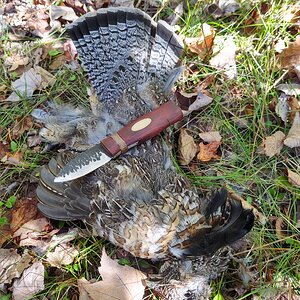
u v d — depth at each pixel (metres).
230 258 0.48
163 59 0.53
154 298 0.47
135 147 0.49
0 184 0.53
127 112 0.52
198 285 0.45
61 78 0.57
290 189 0.51
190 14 0.59
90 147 0.50
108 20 0.52
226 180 0.52
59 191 0.49
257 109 0.54
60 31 0.61
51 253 0.49
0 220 0.50
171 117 0.49
